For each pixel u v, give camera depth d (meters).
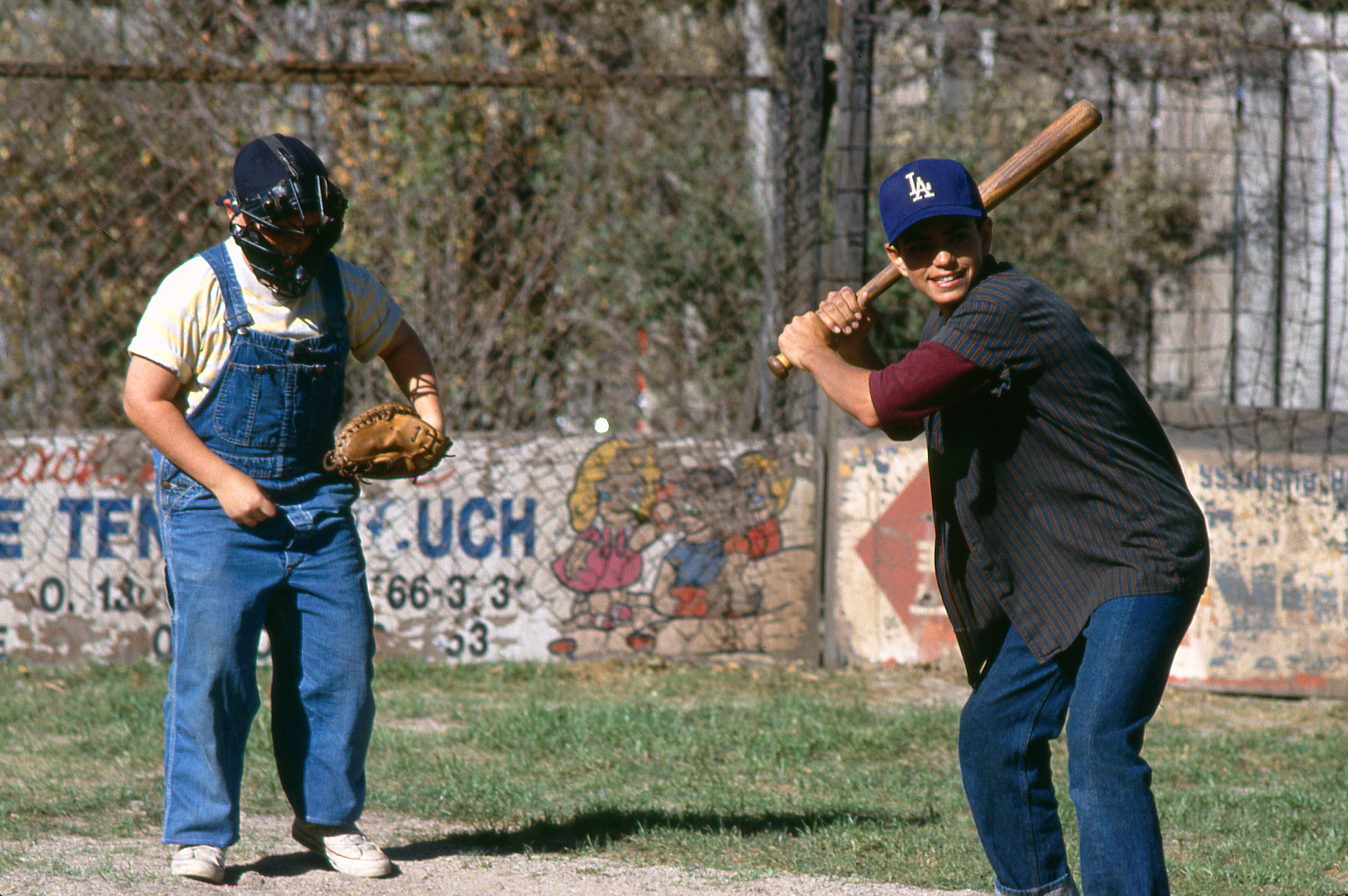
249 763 9.01
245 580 6.43
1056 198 19.75
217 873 6.41
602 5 19.33
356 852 6.68
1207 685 12.61
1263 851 7.45
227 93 16.23
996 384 5.24
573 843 7.43
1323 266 17.27
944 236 5.43
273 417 6.46
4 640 12.41
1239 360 18.64
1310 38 14.82
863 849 7.35
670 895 6.48
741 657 12.89
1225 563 12.64
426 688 11.90
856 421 12.94
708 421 18.84
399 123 17.45
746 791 8.59
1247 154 17.16
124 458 12.59
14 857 6.79
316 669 6.62
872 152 18.17
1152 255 19.84
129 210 16.83
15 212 16.92
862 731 10.15
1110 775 5.07
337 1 17.50
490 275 17.42
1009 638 5.56
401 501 12.75
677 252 18.92
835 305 5.73
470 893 6.45
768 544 12.95
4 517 12.47
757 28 19.08
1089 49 15.23
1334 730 11.22
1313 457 12.66
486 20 18.38
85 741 9.65
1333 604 12.60
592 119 18.55
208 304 6.35
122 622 12.54
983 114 19.16
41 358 17.17
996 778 5.49
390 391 15.23
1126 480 5.20
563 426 17.42
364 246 17.09
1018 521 5.39
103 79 12.59
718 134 18.86
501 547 12.83
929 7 17.62
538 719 10.23
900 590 12.81
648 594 12.89
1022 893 5.54
